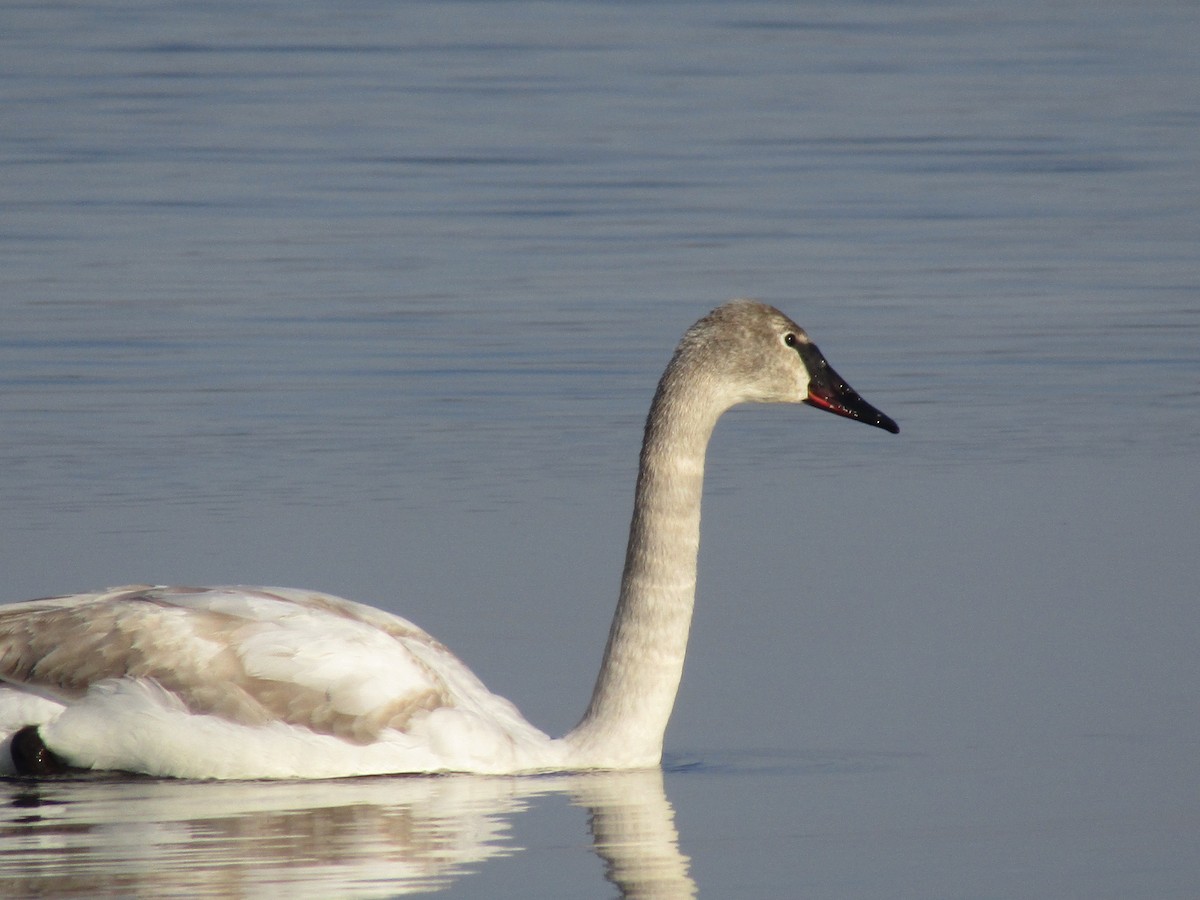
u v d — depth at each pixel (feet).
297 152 99.30
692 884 31.96
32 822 34.76
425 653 39.04
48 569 47.91
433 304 73.92
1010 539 51.75
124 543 49.78
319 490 54.34
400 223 86.22
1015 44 128.26
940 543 51.60
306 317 72.13
